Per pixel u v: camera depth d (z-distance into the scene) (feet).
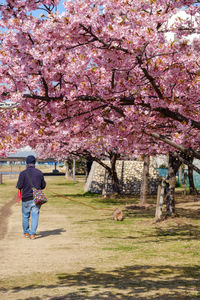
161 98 21.36
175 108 22.03
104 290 20.20
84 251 31.68
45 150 80.48
